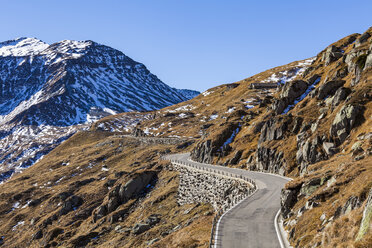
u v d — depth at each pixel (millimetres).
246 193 48000
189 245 32594
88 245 64188
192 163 83688
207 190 61938
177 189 73125
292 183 33906
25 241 83812
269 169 62219
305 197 31219
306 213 28141
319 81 85312
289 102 79938
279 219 33969
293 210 31516
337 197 26375
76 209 90625
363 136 42812
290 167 56938
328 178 30797
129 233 61750
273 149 63531
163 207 68250
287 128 65625
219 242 29250
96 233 68375
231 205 42750
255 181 52656
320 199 28266
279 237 29031
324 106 65188
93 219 78938
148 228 59938
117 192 81625
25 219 97500
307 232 25703
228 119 103188
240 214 37031
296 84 82938
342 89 57656
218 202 55344
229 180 56438
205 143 87562
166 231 53188
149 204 71625
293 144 60281
